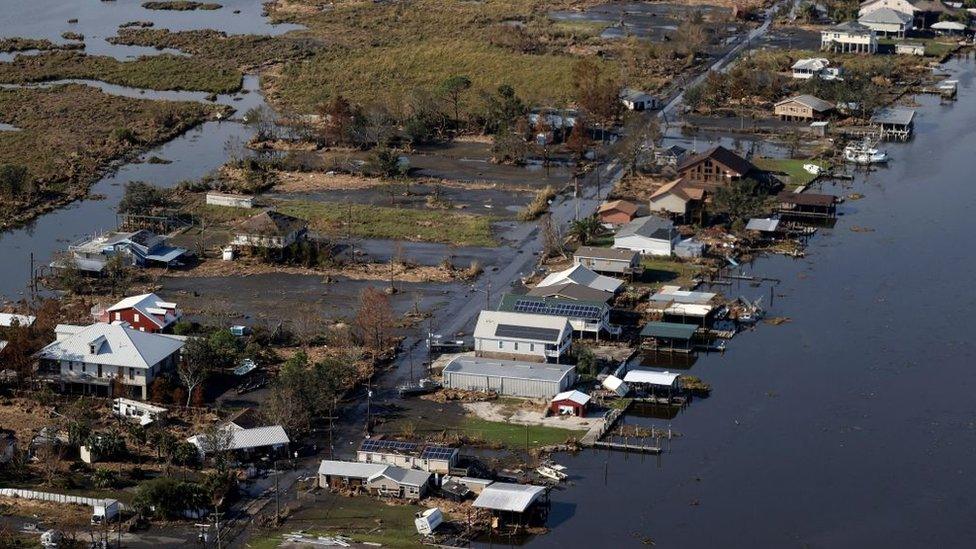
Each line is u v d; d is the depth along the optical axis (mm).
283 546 131000
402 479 140750
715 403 161125
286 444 149125
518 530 134500
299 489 142250
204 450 146375
